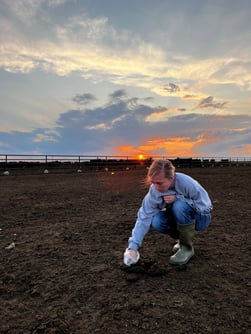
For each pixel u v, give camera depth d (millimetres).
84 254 2924
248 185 10008
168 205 2502
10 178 14195
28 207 5758
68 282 2285
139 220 2430
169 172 2205
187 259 2578
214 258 2748
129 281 2252
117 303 1943
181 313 1812
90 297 2041
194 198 2416
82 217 4742
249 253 2896
